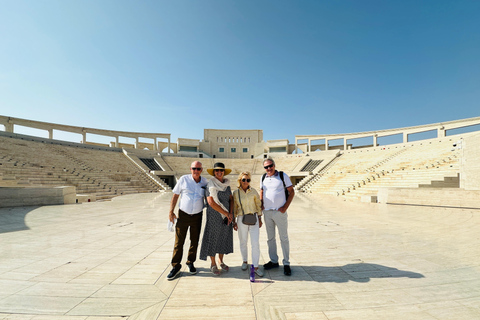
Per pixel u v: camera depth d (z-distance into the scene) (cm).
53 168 2391
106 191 2325
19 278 357
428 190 1330
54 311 266
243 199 389
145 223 834
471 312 262
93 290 321
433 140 3269
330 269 399
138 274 380
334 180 3000
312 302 290
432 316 256
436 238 605
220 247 387
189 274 384
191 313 266
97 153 3741
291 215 1050
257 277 369
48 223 816
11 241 575
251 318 256
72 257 461
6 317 253
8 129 3312
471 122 3194
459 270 387
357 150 4197
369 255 473
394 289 322
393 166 2791
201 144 5803
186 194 391
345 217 986
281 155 5144
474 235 634
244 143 5894
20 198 1268
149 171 3772
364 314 262
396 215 1025
